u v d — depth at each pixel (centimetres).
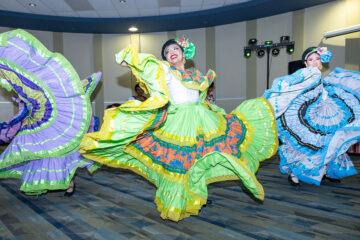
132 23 693
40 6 605
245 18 667
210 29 727
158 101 162
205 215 192
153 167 179
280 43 602
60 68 198
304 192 244
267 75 618
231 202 219
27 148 208
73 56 768
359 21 518
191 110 188
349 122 236
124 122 164
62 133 210
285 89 231
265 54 661
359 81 251
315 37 585
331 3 557
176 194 167
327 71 563
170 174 171
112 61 783
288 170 267
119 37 782
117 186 274
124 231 167
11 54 185
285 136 253
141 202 223
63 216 192
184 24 708
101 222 181
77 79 201
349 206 206
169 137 181
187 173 168
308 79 241
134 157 180
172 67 195
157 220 184
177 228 171
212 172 182
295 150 253
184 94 189
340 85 255
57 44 755
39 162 214
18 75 194
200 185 175
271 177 301
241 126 196
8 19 648
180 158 173
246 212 197
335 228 168
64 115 208
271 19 650
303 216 188
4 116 696
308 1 559
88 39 776
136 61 162
